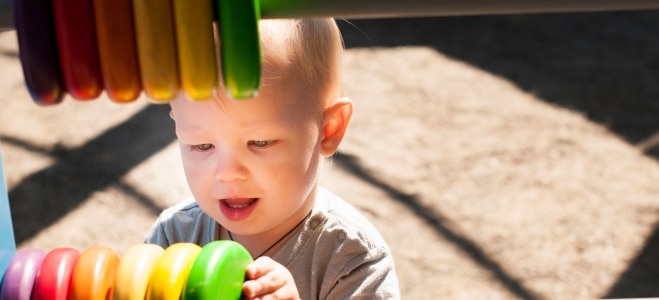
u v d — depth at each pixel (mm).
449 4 1028
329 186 3426
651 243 3160
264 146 1346
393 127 3842
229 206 1382
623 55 4445
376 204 3336
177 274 1076
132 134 3807
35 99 1010
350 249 1456
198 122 1331
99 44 984
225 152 1338
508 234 3191
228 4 948
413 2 1025
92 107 4016
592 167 3588
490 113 3965
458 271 3010
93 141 3756
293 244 1460
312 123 1395
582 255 3096
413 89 4152
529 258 3080
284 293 1200
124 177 3521
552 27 4695
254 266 1176
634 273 3012
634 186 3475
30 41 981
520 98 4094
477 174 3533
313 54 1379
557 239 3174
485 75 4289
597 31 4660
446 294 2896
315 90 1393
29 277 1086
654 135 3822
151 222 3260
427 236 3178
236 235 1489
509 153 3672
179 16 962
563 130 3846
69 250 1128
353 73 4273
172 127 3863
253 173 1351
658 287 2941
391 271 1489
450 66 4371
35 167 3588
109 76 990
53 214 3314
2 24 1055
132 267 1089
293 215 1446
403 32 4707
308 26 1379
